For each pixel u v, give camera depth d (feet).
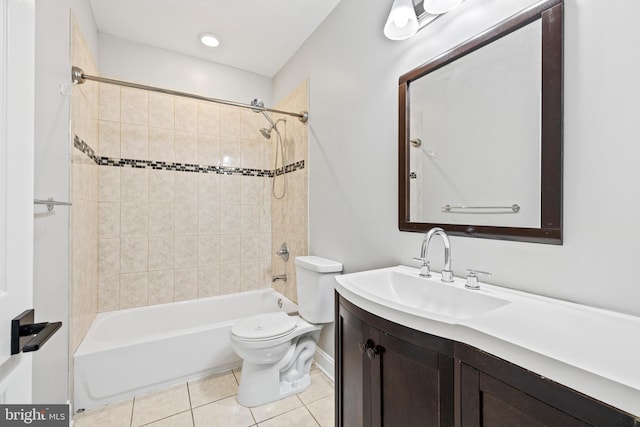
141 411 5.05
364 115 5.27
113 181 7.16
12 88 1.77
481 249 3.41
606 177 2.43
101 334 6.30
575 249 2.62
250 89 9.01
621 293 2.35
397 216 4.59
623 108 2.34
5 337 1.69
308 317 6.02
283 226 8.58
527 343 1.78
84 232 5.67
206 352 6.14
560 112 2.69
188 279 8.12
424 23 4.07
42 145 3.71
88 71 5.90
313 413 5.06
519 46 3.04
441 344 2.27
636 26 2.27
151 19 6.51
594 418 1.43
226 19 6.50
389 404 2.73
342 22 5.87
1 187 1.68
